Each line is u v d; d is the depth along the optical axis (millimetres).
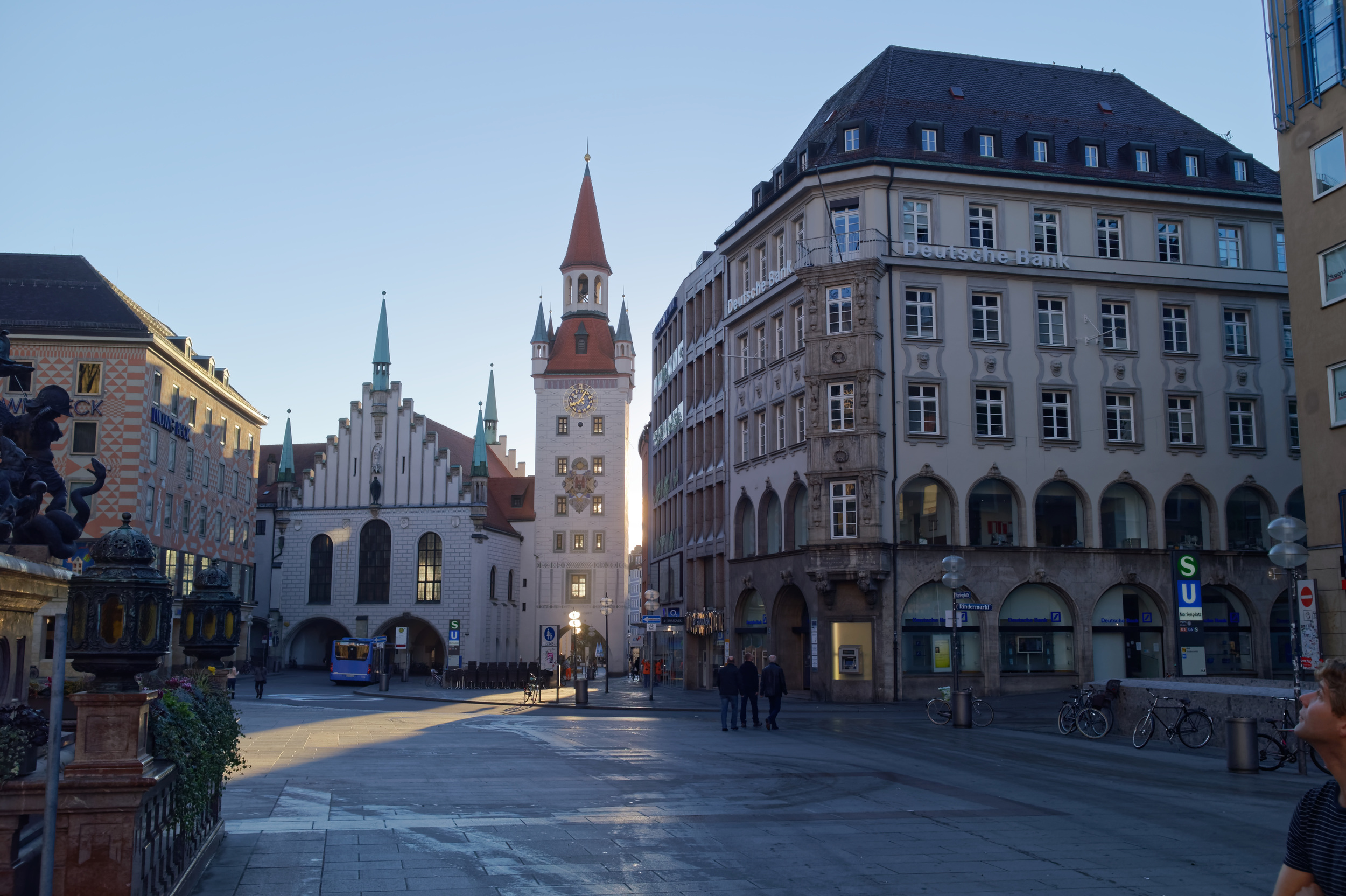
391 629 88938
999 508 41875
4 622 8227
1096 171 44594
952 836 12453
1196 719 22672
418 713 35562
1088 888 9953
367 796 15141
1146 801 15211
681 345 60594
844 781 17219
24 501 10266
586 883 10000
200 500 67125
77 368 55938
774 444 45781
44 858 5531
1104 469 42719
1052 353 42781
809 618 43281
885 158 41812
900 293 41625
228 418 72812
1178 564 41781
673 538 62125
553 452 97625
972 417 41719
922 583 40438
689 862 10922
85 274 58844
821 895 9641
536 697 45844
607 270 101812
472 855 11109
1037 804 14867
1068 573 41656
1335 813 3766
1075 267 43219
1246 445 44312
